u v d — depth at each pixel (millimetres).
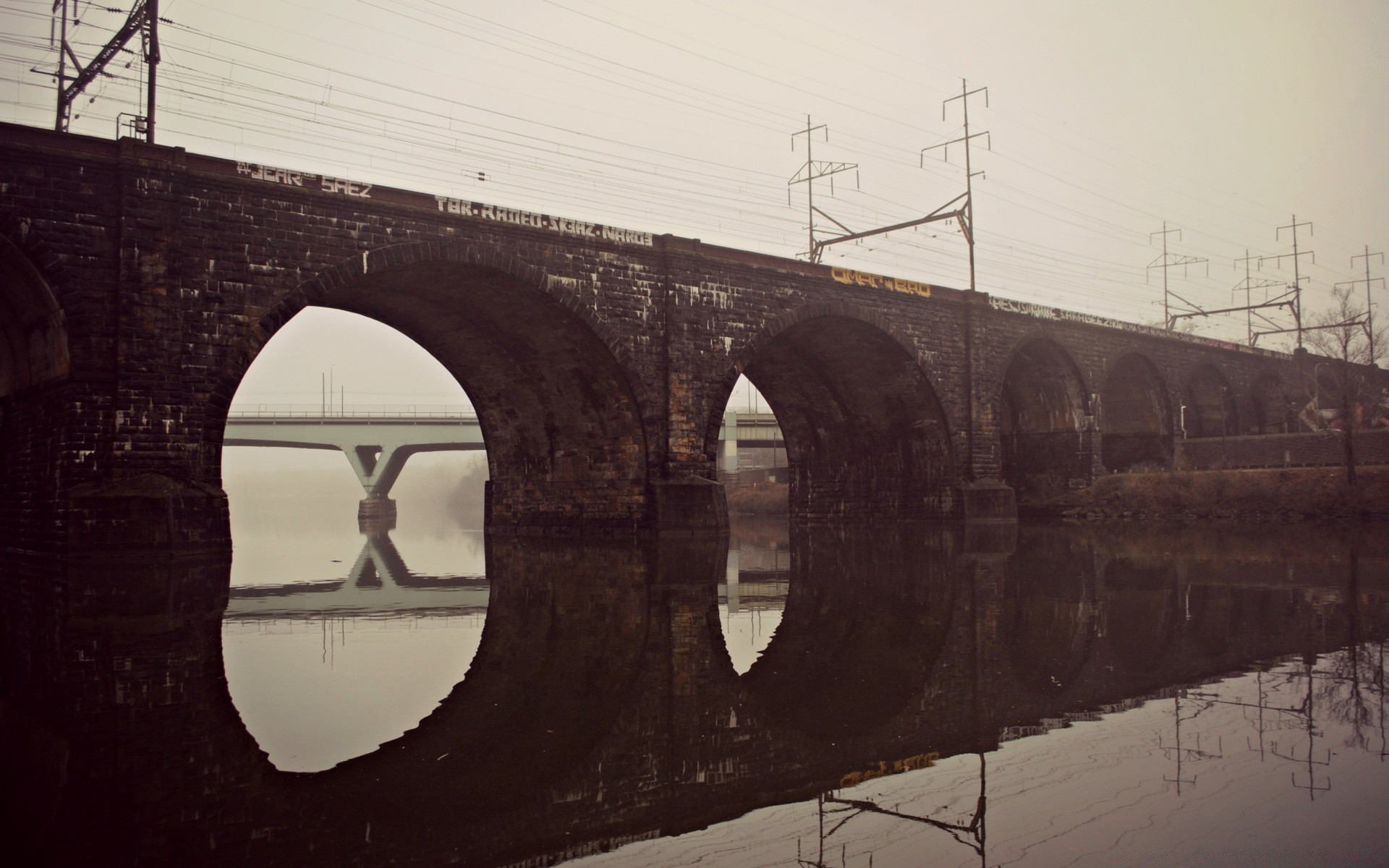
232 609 16000
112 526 20297
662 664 11531
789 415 44844
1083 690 9992
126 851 5871
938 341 38781
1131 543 29641
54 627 13766
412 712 9234
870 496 42938
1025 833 6102
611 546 29562
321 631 13852
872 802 6770
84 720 8805
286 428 68500
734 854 5867
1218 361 55000
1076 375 44938
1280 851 5707
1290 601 16141
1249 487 38812
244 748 8039
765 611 15930
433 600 17547
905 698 9773
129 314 20984
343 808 6691
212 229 22156
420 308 31172
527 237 27234
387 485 75188
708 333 31000
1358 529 33562
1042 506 44094
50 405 21781
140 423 21031
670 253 30094
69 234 20531
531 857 5867
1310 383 64188
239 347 22375
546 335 30203
